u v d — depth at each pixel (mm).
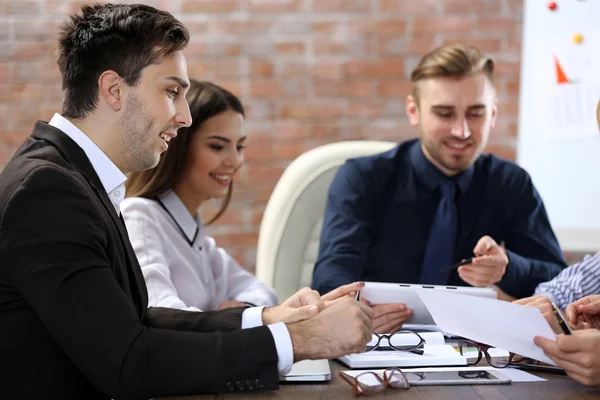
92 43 1150
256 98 2930
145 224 1657
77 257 1005
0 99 2887
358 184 2029
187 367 1009
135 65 1152
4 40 2871
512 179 2062
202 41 2906
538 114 2918
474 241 2029
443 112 1919
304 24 2914
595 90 2877
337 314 1074
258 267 2244
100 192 1131
